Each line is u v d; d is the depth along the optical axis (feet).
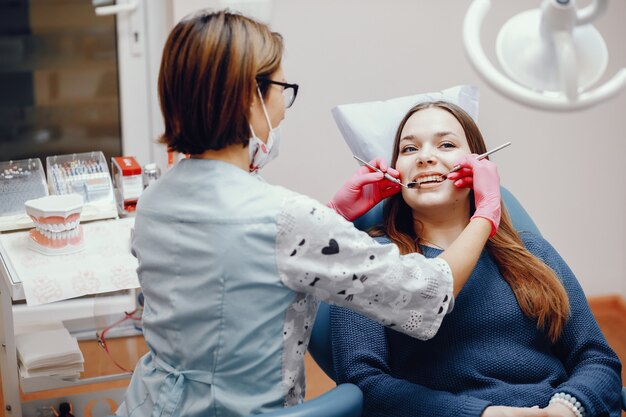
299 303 4.42
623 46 10.28
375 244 4.40
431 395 5.17
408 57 10.12
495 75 3.53
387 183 5.86
